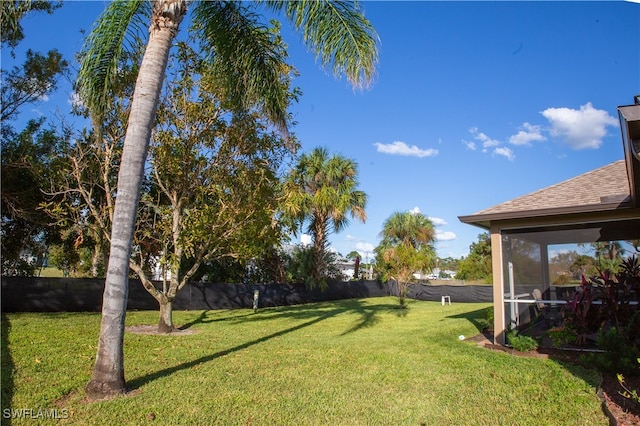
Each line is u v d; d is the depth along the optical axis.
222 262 17.50
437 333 9.72
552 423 4.14
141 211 10.78
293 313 15.14
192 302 15.83
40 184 11.62
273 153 10.32
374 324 11.82
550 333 7.36
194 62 9.68
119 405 4.38
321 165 20.12
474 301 22.59
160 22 5.37
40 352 6.56
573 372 5.93
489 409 4.52
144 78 5.18
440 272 45.59
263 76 8.47
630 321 6.36
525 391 5.11
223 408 4.41
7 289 12.27
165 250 9.98
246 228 9.70
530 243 9.26
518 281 9.12
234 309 16.70
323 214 20.03
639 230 7.85
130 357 6.68
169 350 7.39
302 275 20.09
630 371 5.56
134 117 5.08
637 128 4.05
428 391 5.13
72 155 9.99
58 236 14.52
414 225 25.80
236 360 6.71
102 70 6.74
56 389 4.76
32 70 12.48
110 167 9.89
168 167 9.62
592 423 4.12
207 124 9.73
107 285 4.83
